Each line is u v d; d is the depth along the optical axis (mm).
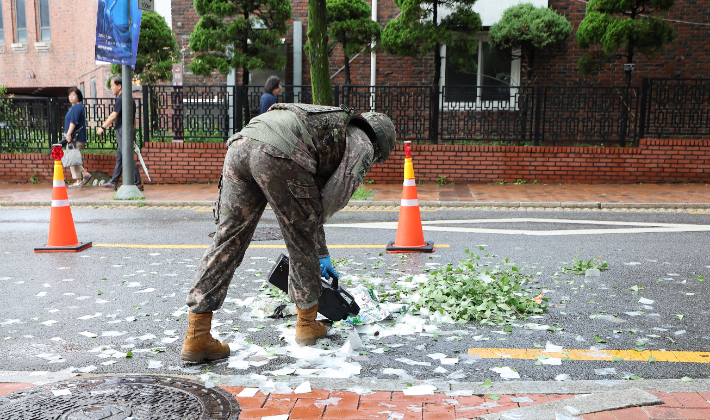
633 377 3059
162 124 13320
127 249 6703
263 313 4184
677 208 9523
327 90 10211
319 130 3158
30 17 23062
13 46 23250
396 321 4023
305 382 2928
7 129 13781
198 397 2799
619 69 14617
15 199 10828
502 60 14922
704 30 14406
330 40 14742
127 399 2777
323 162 3205
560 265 5742
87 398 2791
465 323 3994
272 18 13008
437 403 2729
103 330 3943
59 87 23484
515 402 2725
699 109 12445
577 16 14547
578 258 6023
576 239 7043
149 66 14133
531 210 9609
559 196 10672
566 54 14688
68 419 2559
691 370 3180
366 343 3627
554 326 3936
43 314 4301
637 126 12836
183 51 15516
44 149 13750
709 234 7277
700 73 14547
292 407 2691
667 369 3195
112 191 11938
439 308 4258
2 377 3080
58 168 6672
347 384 2959
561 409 2562
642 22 11984
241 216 3164
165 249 6699
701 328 3885
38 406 2695
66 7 22734
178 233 7746
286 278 3773
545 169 12602
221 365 3303
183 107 13234
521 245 6727
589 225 8047
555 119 12812
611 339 3678
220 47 12945
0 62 23641
